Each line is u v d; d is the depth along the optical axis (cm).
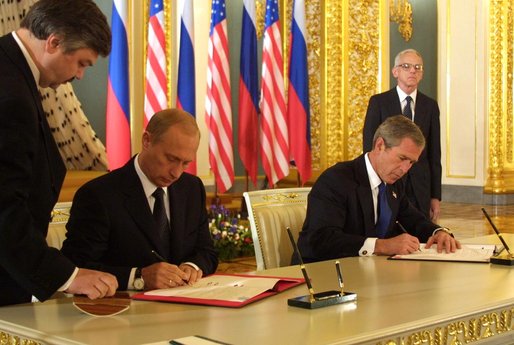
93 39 195
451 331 179
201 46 852
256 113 728
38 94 200
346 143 907
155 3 652
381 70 919
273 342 153
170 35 794
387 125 321
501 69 1213
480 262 272
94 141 731
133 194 257
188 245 272
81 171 706
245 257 626
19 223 186
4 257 187
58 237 276
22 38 197
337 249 306
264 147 717
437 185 505
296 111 728
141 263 255
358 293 210
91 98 766
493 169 1213
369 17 912
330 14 900
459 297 202
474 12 1239
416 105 502
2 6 657
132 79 711
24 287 193
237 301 195
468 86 1245
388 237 334
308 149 736
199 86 853
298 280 227
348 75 905
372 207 327
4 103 186
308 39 918
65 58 195
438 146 507
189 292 211
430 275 244
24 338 170
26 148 188
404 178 489
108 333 164
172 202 268
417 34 1280
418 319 174
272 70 723
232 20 927
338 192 322
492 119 1219
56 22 191
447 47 1269
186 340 152
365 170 329
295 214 346
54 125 705
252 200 335
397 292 211
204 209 286
